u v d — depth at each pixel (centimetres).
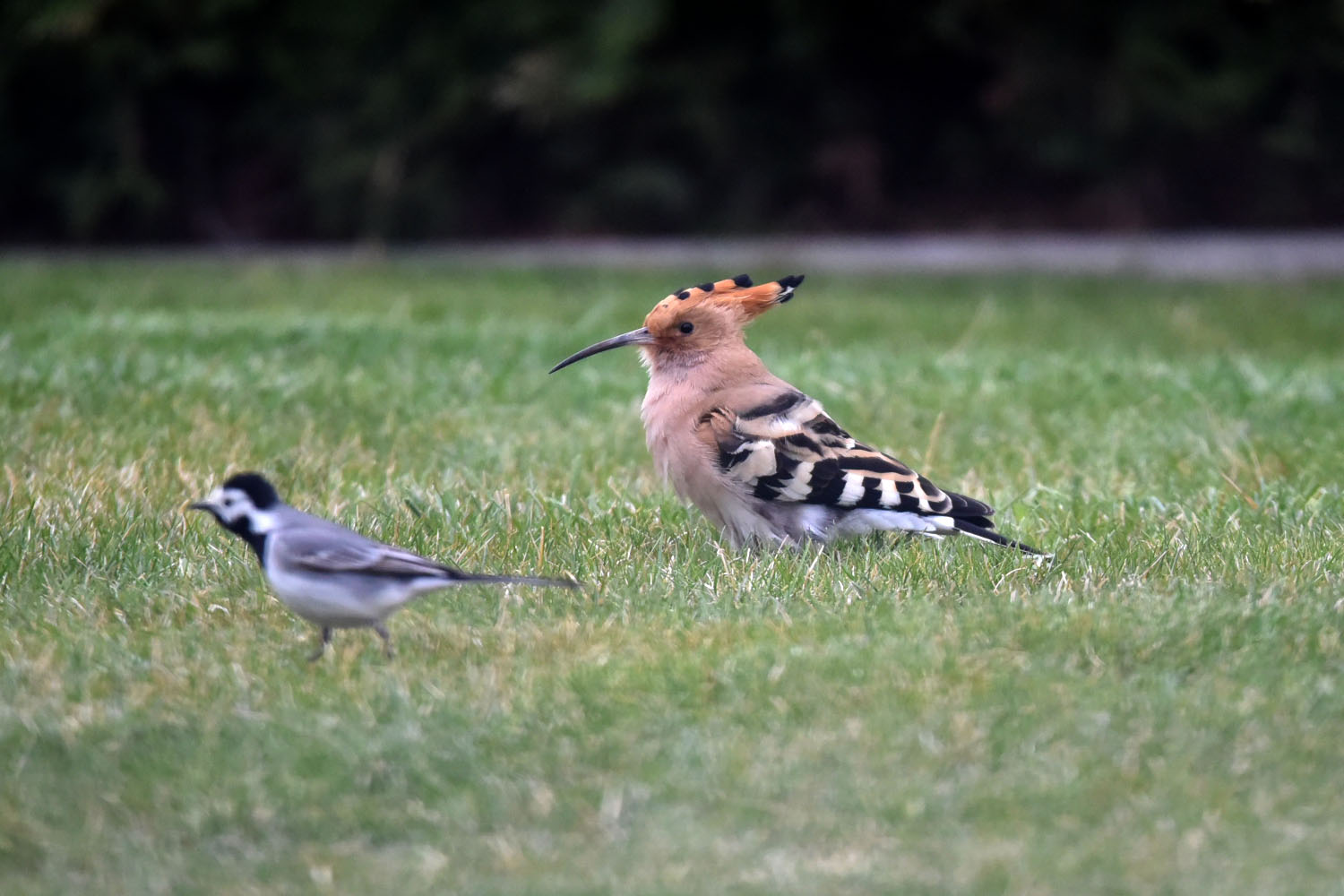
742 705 721
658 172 3042
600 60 2845
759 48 3009
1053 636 791
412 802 646
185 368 1482
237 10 3005
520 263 2772
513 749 687
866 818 629
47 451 1175
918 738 687
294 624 844
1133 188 3073
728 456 988
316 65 3078
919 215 3147
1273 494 1110
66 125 3097
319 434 1280
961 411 1416
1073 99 2903
